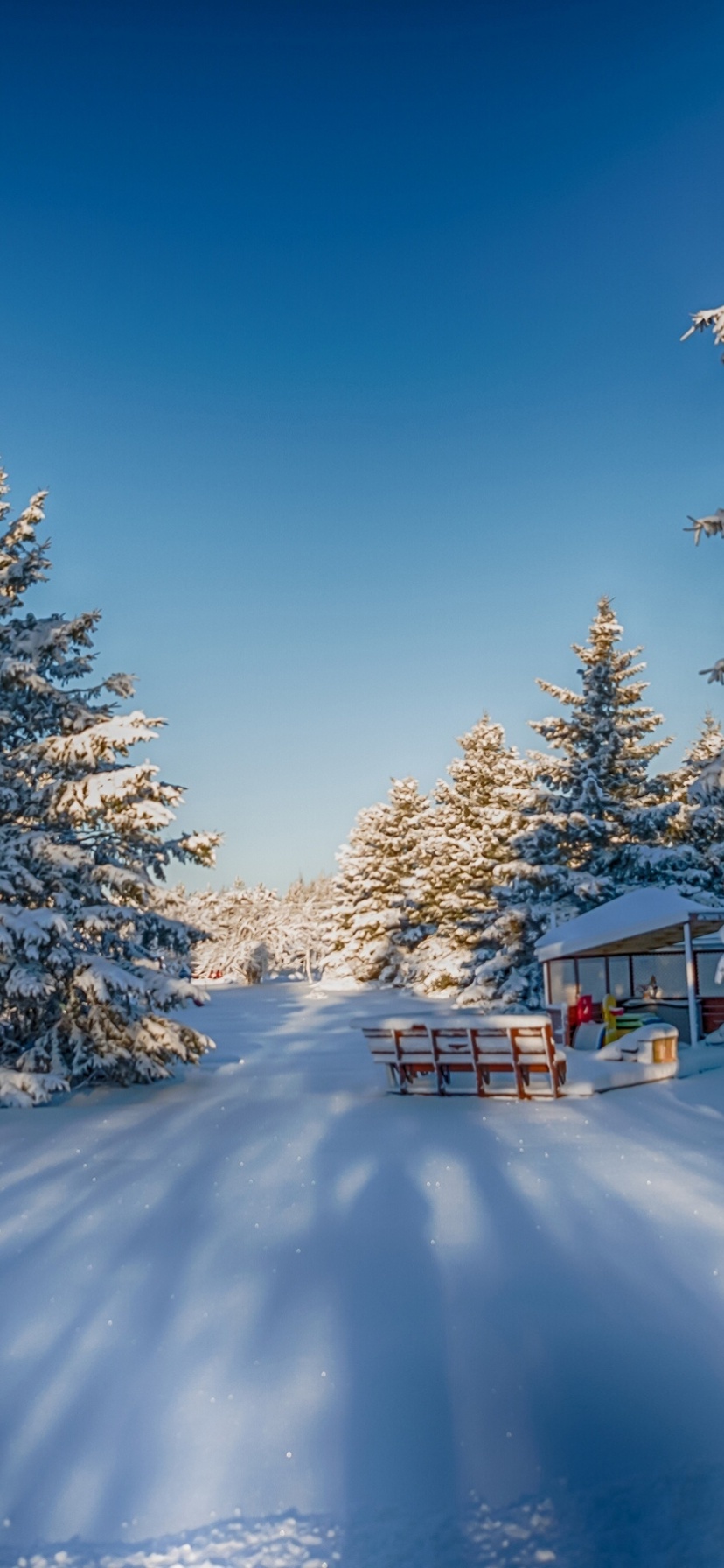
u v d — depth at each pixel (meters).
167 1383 6.05
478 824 58.97
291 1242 8.55
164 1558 4.51
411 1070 17.55
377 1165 11.28
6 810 19.73
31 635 19.89
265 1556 4.51
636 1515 4.72
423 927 64.25
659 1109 14.96
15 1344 6.65
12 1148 13.15
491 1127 13.61
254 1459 5.25
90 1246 8.60
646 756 35.81
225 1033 34.09
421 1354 6.32
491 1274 7.65
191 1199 10.04
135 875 19.27
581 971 28.12
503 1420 5.54
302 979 106.19
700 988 26.44
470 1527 4.67
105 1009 19.11
